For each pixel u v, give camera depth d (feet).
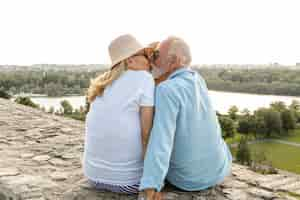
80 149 14.29
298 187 10.50
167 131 7.69
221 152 8.84
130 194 8.82
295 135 262.06
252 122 254.47
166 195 8.86
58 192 9.20
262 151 187.93
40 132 17.61
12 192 9.33
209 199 8.84
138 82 8.04
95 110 8.36
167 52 8.32
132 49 8.12
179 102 7.86
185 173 8.68
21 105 27.61
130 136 8.10
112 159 8.30
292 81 357.41
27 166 11.68
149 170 7.58
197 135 8.26
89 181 9.22
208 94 8.67
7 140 15.78
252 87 354.54
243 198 9.11
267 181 10.85
